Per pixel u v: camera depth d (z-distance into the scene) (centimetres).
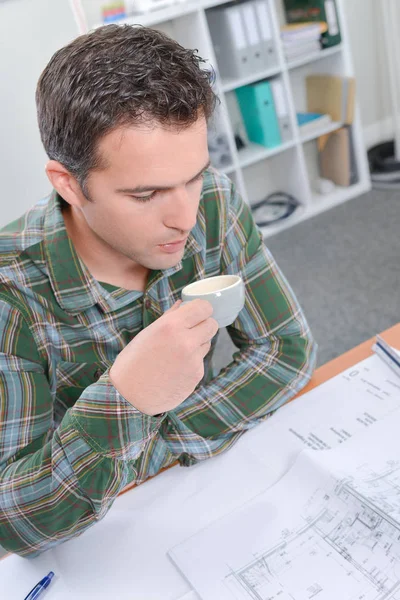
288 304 110
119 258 96
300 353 107
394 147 413
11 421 90
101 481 83
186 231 79
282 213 366
